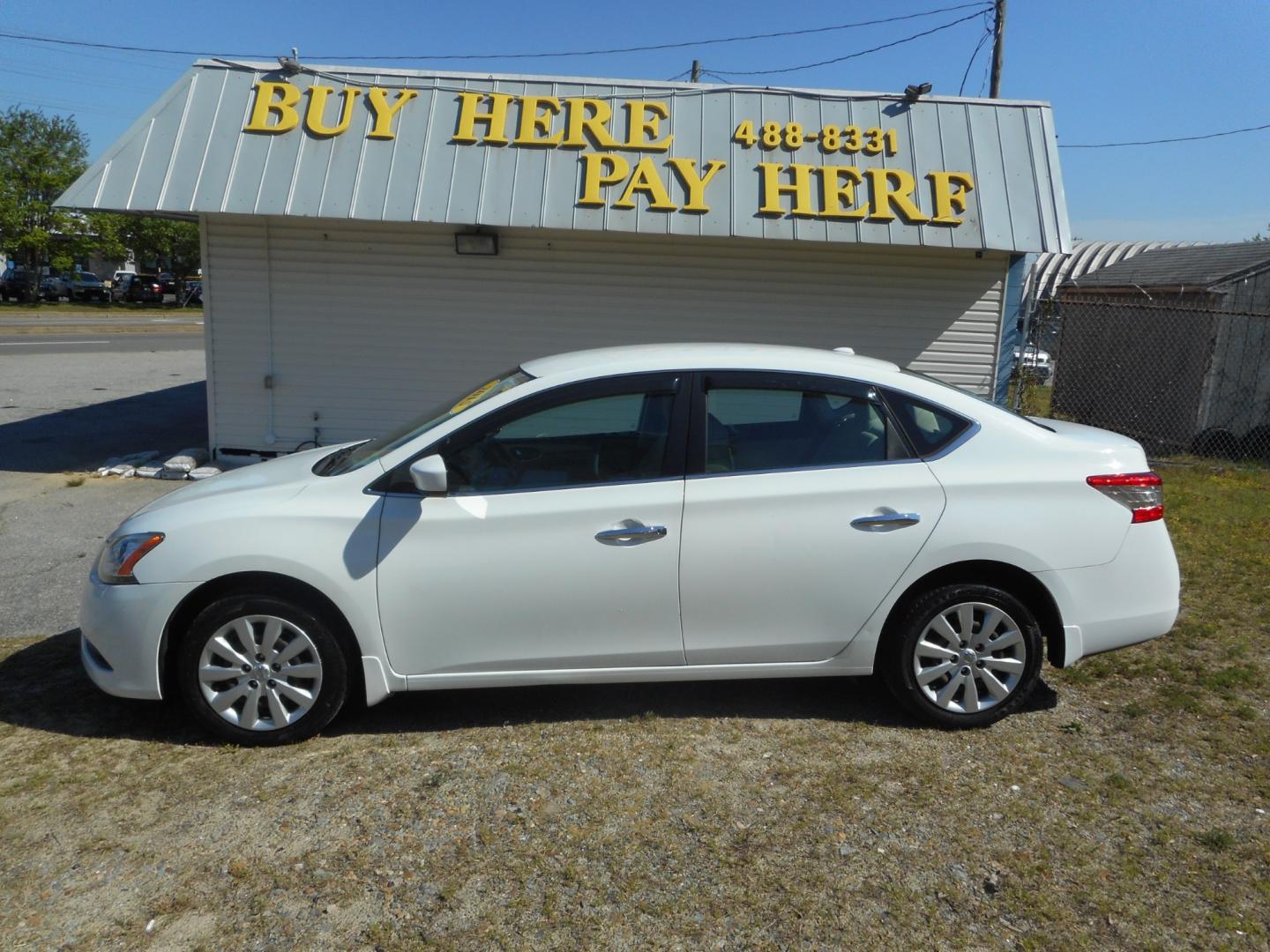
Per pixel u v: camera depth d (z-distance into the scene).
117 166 9.05
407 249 9.96
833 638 4.17
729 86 9.70
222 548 3.95
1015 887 3.20
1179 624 5.74
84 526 7.96
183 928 2.99
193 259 56.97
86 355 23.95
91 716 4.42
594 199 9.04
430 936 2.95
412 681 4.10
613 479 4.11
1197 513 8.78
